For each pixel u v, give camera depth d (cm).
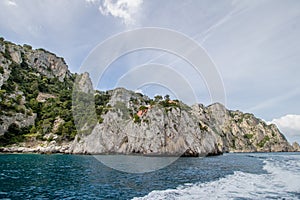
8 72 9119
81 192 1555
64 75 13988
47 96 10300
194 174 2377
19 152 6300
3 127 6606
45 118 7900
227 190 1534
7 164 3459
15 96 8031
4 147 6309
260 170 2744
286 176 2141
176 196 1395
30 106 8231
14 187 1738
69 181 1953
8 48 11350
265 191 1483
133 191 1562
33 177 2205
